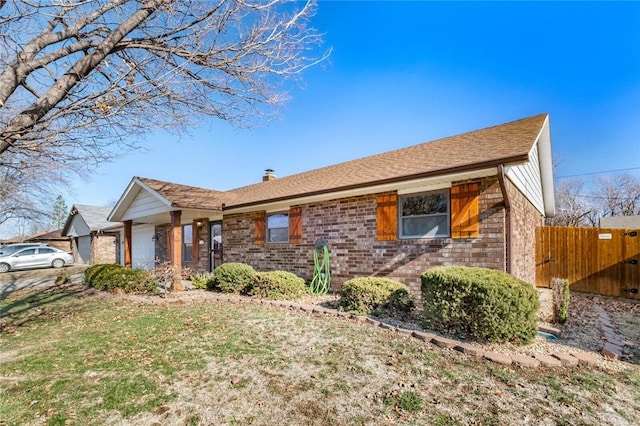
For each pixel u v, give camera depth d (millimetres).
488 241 6078
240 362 3967
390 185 7074
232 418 2824
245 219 11172
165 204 9820
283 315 6105
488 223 6102
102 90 3180
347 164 11234
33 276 15008
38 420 2828
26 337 5496
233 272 8680
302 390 3285
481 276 4648
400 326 5184
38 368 3961
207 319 5949
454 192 6539
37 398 3205
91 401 3129
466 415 2832
